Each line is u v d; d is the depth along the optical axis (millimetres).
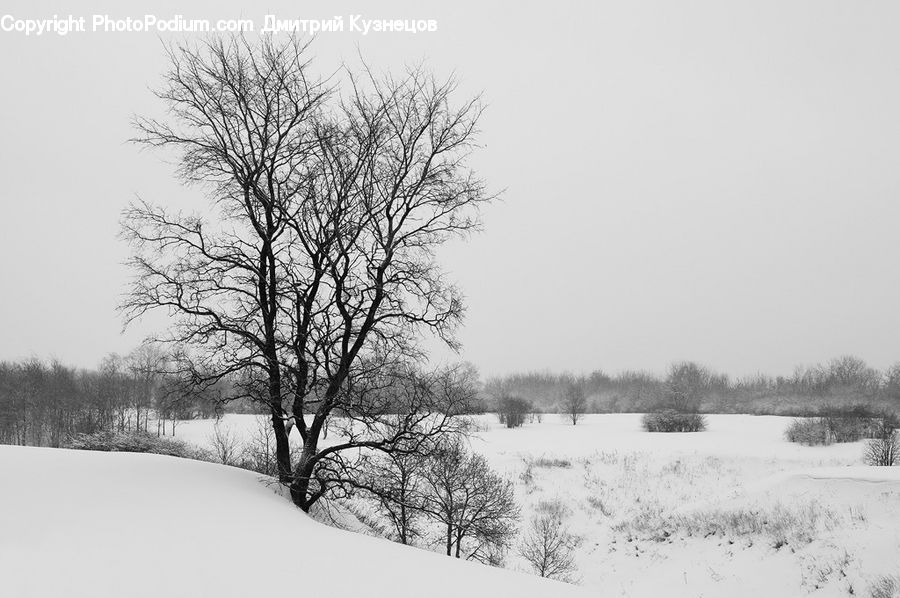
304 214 15320
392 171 15836
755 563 18953
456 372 15570
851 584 15664
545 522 24844
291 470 15359
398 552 9812
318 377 15359
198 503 11031
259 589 6875
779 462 34375
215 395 15461
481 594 7797
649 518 26406
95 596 6164
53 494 10430
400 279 15445
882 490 19281
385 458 16484
